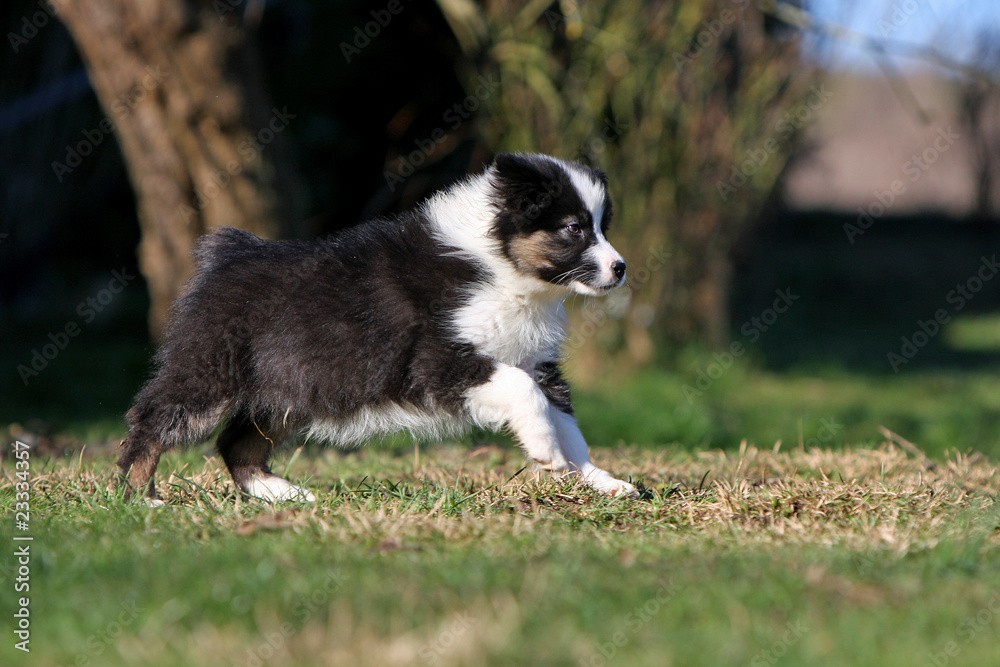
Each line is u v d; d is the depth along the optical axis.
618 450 6.52
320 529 3.54
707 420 7.95
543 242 4.62
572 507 4.02
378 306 4.46
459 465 5.46
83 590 2.76
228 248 4.66
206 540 3.43
